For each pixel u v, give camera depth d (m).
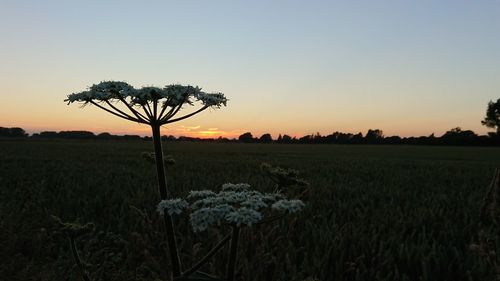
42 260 6.43
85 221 9.33
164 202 2.95
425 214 10.21
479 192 15.14
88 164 27.22
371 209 11.26
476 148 98.38
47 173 20.16
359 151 74.88
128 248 6.90
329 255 6.75
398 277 5.98
